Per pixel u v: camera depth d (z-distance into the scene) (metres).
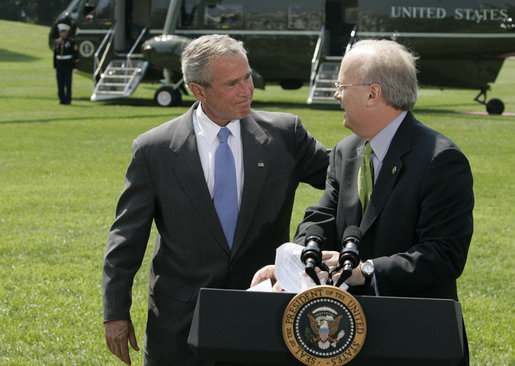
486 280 8.25
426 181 3.27
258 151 4.00
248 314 2.75
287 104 30.17
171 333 3.93
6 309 7.05
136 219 3.95
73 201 12.20
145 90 38.56
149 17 30.64
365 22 27.36
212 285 3.90
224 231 3.95
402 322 2.69
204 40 3.79
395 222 3.34
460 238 3.22
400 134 3.41
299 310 2.69
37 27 90.31
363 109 3.38
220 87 3.74
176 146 3.93
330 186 3.81
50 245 9.46
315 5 27.88
